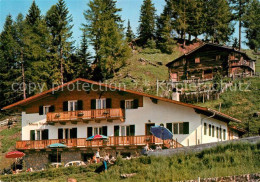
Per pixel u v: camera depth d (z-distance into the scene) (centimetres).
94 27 9656
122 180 3284
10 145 6188
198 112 4559
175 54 11275
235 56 8438
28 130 5322
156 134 4138
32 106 5344
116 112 4841
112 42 9606
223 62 8494
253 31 12275
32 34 8150
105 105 4984
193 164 3278
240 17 11756
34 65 7950
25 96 7738
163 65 10375
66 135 5156
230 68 8406
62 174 3747
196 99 6962
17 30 7994
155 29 12088
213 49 8619
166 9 12325
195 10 12256
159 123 4722
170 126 4669
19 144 5175
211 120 4878
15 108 5372
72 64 9006
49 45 8831
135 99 4866
